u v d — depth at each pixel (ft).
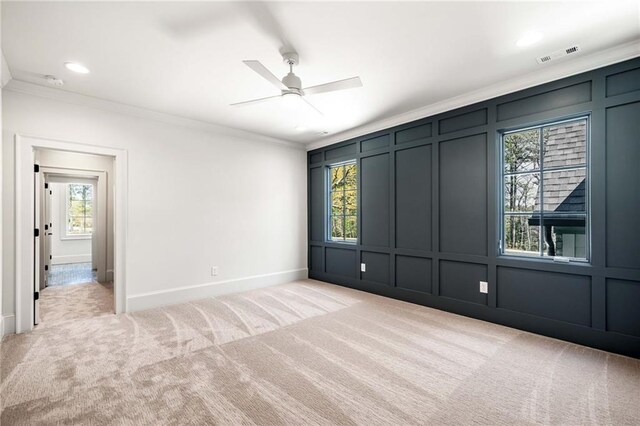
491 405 5.94
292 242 17.35
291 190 17.33
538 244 9.91
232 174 14.79
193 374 7.11
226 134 14.56
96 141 11.05
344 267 15.99
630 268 7.84
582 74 8.55
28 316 9.72
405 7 6.26
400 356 7.98
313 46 7.70
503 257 10.21
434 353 8.14
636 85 7.77
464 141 11.18
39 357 7.92
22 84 9.49
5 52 7.86
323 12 6.40
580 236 9.13
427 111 12.00
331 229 17.34
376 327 10.02
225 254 14.48
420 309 11.93
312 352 8.23
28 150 9.74
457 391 6.41
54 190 24.13
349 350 8.34
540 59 8.40
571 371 7.16
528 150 10.16
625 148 7.94
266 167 16.19
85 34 7.11
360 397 6.23
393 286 13.53
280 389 6.51
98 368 7.37
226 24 6.78
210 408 5.89
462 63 8.61
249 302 12.91
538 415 5.63
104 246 17.35
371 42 7.54
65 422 5.49
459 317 10.99
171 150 12.85
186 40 7.39
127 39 7.34
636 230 7.79
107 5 6.11
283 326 10.12
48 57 8.14
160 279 12.48
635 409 5.78
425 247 12.35
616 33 7.20
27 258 9.72
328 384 6.70
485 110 10.62
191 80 9.54
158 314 11.35
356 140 15.24
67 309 12.04
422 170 12.48
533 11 6.41
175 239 12.91
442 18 6.63
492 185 10.43
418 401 6.08
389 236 13.71
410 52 8.01
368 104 11.71
